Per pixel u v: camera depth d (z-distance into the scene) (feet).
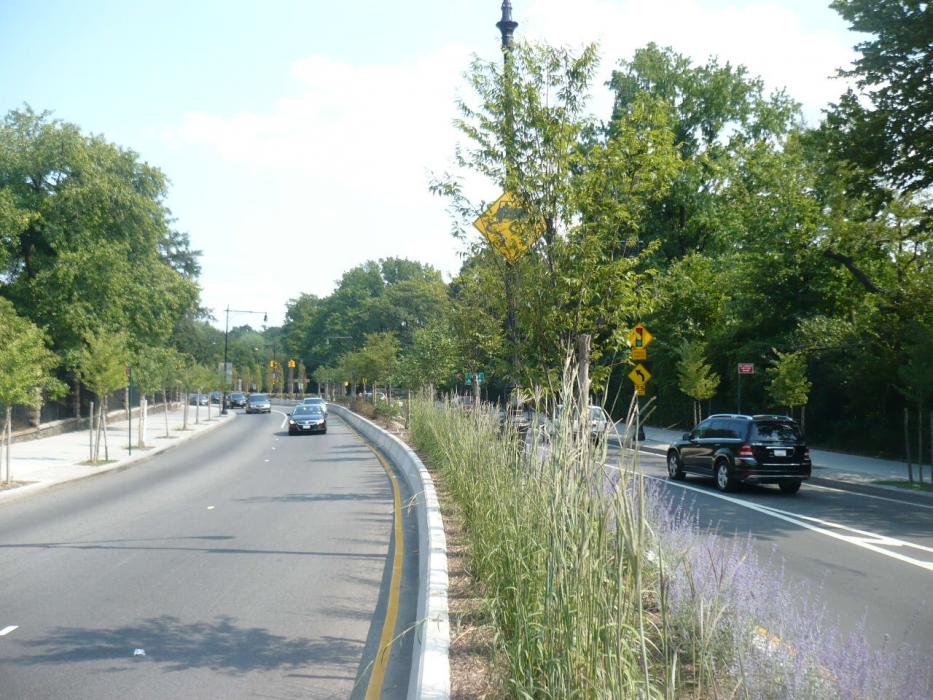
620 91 142.92
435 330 121.70
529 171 28.25
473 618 20.95
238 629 23.53
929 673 15.07
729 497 55.26
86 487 63.67
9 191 121.80
